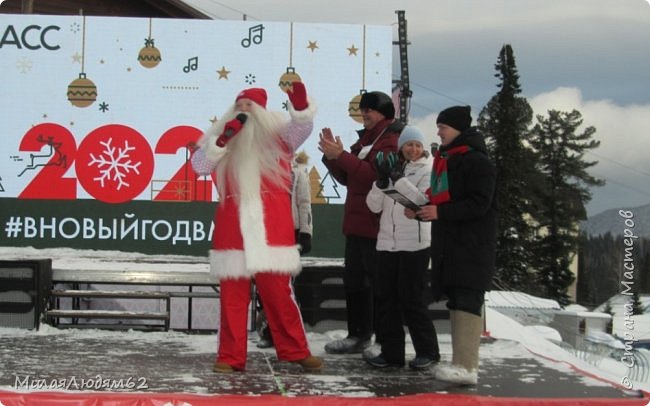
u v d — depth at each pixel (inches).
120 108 527.8
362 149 205.2
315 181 522.0
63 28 526.3
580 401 154.9
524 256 1234.6
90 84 527.2
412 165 191.3
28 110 525.3
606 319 379.6
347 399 151.8
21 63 525.0
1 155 523.8
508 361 207.2
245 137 186.2
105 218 523.2
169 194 525.7
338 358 209.3
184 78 530.0
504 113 1264.8
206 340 235.9
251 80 530.0
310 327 251.4
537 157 1269.7
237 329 186.1
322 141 198.5
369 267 208.8
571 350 321.1
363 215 208.4
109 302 317.7
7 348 212.5
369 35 529.0
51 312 250.2
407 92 698.2
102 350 213.0
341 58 528.7
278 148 188.7
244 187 184.4
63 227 522.0
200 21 529.0
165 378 174.2
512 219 1241.4
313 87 528.7
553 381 178.2
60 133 525.3
